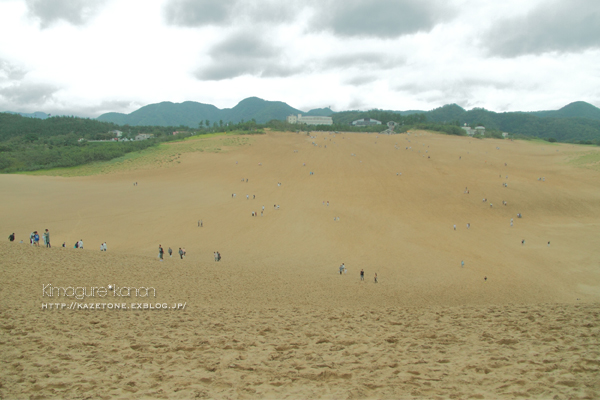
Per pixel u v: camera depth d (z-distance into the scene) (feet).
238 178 285.84
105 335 32.91
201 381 23.56
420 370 25.26
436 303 76.23
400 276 110.52
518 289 100.37
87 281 58.29
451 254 140.87
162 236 152.35
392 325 40.09
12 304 41.42
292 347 31.48
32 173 295.89
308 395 21.48
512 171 306.96
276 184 267.80
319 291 78.18
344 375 24.52
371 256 135.23
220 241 148.25
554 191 244.63
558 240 163.43
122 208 196.13
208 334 34.94
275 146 408.05
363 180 279.49
